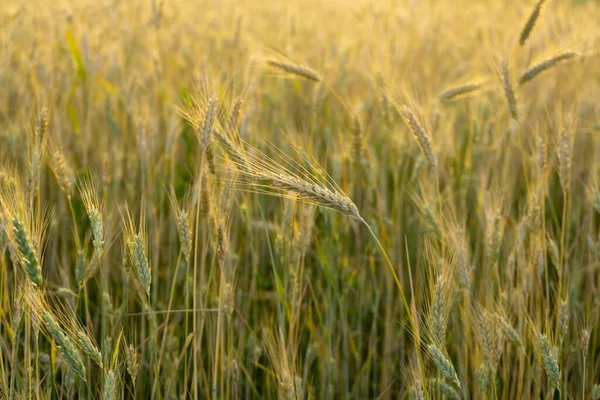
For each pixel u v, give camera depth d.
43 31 7.99
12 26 7.32
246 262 4.61
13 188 3.32
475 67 7.79
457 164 5.26
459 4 13.10
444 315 2.79
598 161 5.09
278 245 3.77
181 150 5.97
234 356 3.75
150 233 4.42
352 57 8.12
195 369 3.20
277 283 3.27
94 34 7.53
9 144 4.80
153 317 2.88
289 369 3.26
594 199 3.92
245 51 7.23
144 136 4.42
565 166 3.73
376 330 4.61
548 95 6.46
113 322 3.44
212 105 3.02
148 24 8.28
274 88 6.66
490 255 3.64
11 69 6.25
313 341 4.05
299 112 6.75
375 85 6.14
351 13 11.18
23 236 2.45
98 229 2.69
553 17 8.34
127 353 2.90
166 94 6.14
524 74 4.51
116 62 6.85
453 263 3.40
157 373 3.00
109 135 5.96
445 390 3.33
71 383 3.07
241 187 4.29
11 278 3.93
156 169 4.93
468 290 3.48
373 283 4.76
